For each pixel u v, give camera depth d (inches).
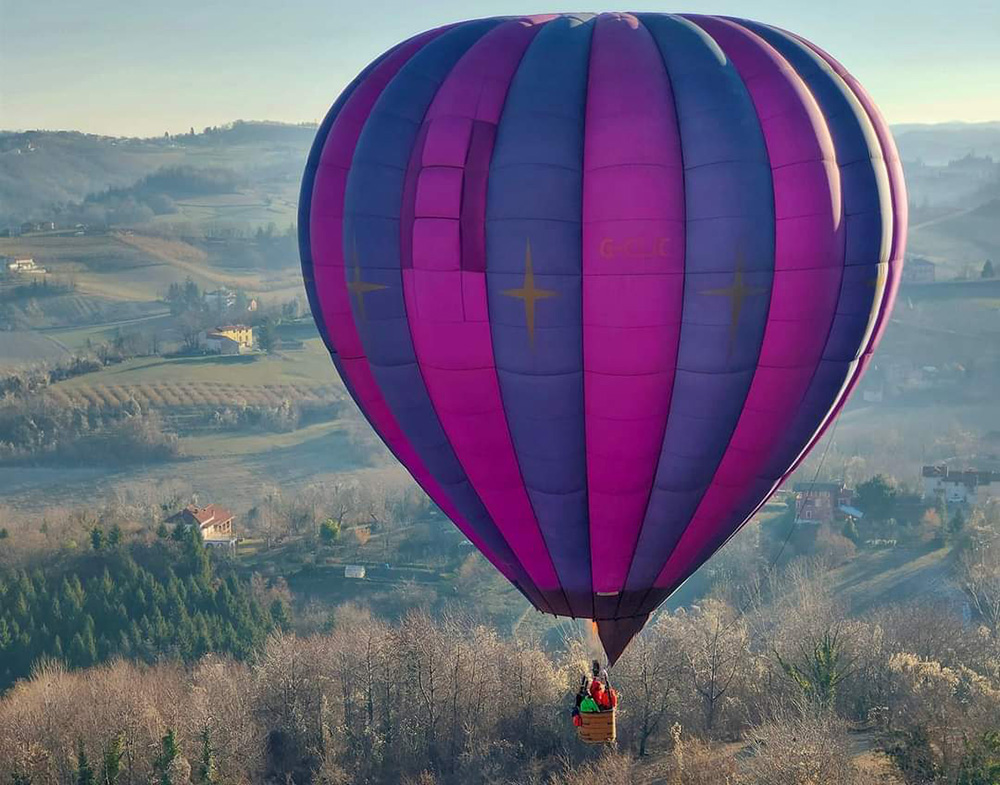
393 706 4301.2
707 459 1747.0
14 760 3993.6
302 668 4512.8
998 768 3083.2
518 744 4101.9
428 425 1822.1
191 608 6515.8
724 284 1596.9
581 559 1861.5
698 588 6806.1
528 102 1600.6
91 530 7524.6
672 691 4084.6
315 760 4207.7
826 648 4042.8
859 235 1663.4
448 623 5654.5
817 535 7539.4
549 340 1635.1
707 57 1617.9
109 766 3902.6
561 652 5561.0
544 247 1588.3
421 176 1646.2
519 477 1802.4
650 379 1657.2
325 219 1797.5
